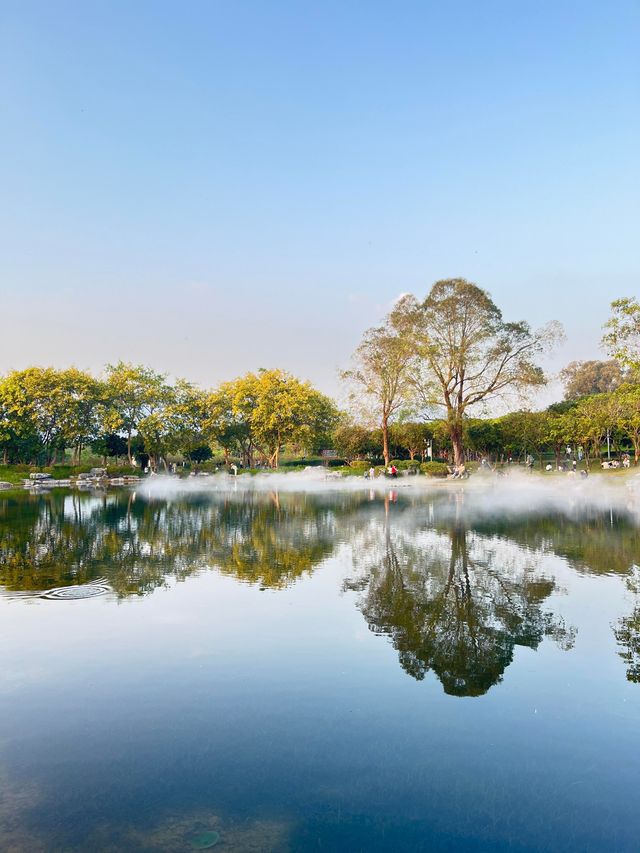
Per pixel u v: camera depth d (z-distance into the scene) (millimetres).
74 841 3316
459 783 3912
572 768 4102
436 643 6668
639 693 5305
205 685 5508
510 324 45719
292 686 5473
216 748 4375
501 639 6801
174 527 17516
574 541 14188
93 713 4957
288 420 59250
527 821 3500
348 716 4867
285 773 4035
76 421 57969
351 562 11609
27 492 37812
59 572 10742
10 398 56750
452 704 5082
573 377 91250
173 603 8453
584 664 6020
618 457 57000
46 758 4250
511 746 4387
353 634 6996
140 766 4137
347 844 3283
